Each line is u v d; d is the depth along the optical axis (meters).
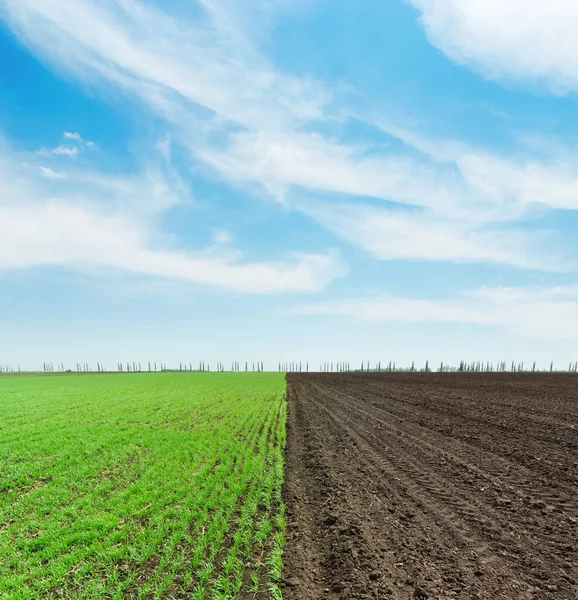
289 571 6.86
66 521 10.07
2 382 71.44
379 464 13.01
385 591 5.88
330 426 21.17
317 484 11.48
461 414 22.12
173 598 6.40
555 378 57.84
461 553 6.88
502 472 11.34
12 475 13.91
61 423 24.44
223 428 22.33
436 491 10.11
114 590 6.73
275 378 82.06
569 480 10.39
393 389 41.81
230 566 7.07
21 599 6.66
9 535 9.36
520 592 5.65
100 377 94.06
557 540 7.18
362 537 7.71
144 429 22.48
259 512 9.73
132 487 12.19
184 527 8.93
